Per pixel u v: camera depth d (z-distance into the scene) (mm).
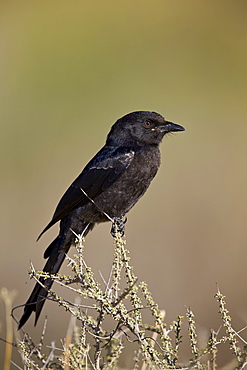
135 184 8461
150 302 5660
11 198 17328
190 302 14125
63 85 21141
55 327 12289
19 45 21828
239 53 22641
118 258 5766
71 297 12578
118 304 5688
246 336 10531
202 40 22891
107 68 21844
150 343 5656
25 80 20984
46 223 16734
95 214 8438
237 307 13875
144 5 23250
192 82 21859
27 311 7102
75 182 8445
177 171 18250
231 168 18484
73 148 19438
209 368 5672
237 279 14711
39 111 20375
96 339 5727
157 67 22188
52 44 21984
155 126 8594
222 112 20969
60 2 22688
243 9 23562
